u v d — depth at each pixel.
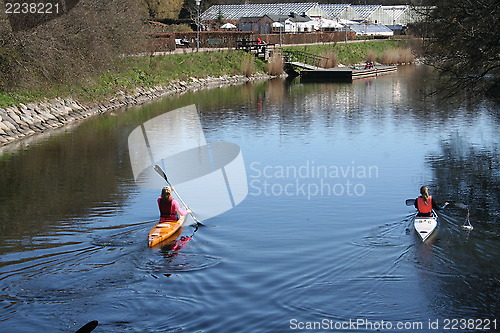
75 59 34.53
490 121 30.67
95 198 17.16
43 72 31.73
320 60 68.88
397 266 11.98
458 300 10.57
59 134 28.16
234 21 90.44
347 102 40.28
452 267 11.86
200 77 53.22
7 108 28.42
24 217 15.42
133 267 12.16
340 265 12.15
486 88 26.20
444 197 16.80
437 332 9.59
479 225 14.23
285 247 13.22
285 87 51.69
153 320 10.05
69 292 11.02
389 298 10.70
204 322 10.01
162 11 91.38
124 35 41.34
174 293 11.02
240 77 58.00
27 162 22.14
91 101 36.38
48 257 12.66
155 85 45.38
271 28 86.75
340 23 96.69
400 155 22.69
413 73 64.56
